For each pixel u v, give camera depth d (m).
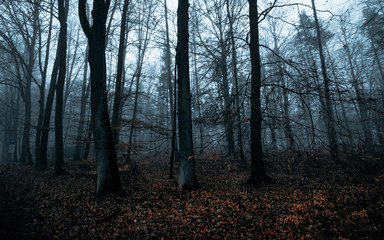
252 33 7.91
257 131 7.63
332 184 7.25
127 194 7.25
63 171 12.07
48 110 14.38
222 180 8.80
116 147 10.23
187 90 7.96
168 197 6.84
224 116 8.59
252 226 4.76
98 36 7.30
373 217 4.67
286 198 6.17
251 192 6.82
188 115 7.86
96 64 7.21
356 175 8.02
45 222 5.58
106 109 7.30
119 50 12.49
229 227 4.78
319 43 13.35
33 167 15.70
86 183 9.35
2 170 14.86
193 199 6.52
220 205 5.95
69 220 5.59
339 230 4.34
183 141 7.76
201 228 4.80
